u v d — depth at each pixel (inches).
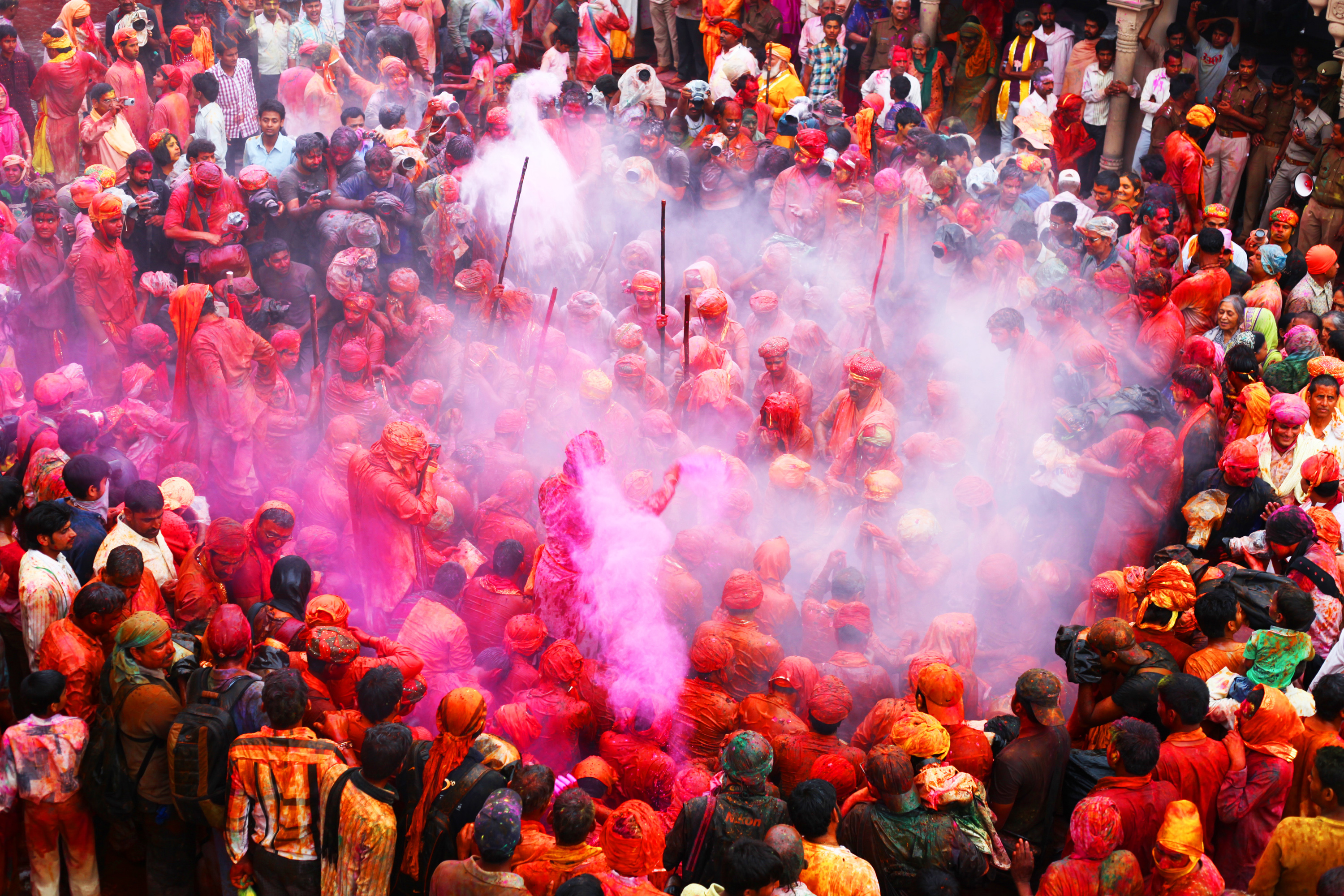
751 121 555.2
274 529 283.1
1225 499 317.4
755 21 699.4
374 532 311.6
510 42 722.8
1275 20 682.8
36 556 257.3
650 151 523.2
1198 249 416.8
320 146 439.5
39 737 231.1
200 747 221.0
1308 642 252.5
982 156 653.3
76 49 539.2
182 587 275.7
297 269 432.8
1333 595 277.9
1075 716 263.7
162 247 442.3
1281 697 235.9
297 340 368.8
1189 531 318.7
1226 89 566.3
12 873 249.0
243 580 278.8
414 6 645.3
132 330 405.7
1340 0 529.3
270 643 250.4
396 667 230.7
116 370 409.4
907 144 521.3
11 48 549.6
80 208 414.6
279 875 219.1
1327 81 538.3
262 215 442.3
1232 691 241.6
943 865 217.8
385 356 408.2
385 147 452.8
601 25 709.9
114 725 231.1
